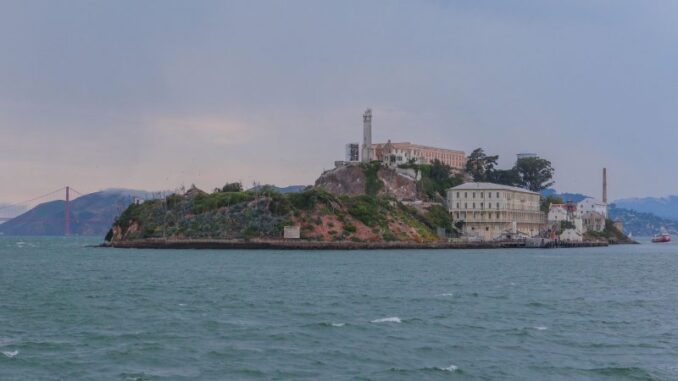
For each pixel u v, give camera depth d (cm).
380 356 6494
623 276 14975
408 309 9331
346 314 8888
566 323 8200
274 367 6103
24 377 5794
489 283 13012
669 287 12512
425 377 5819
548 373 5944
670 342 7138
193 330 7719
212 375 5869
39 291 11681
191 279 13950
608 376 5859
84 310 9275
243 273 15462
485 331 7669
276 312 9075
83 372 5956
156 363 6244
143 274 15388
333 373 5922
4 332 7669
